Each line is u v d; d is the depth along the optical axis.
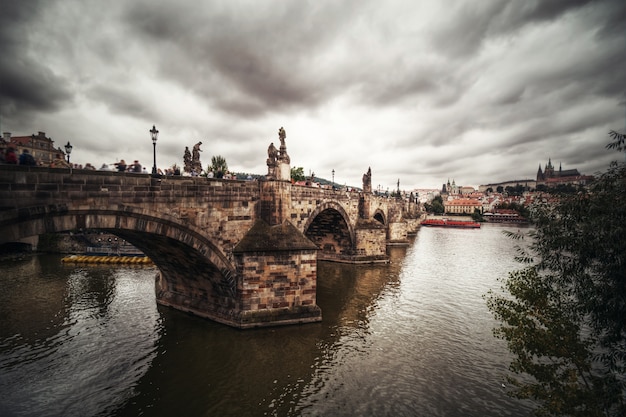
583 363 13.25
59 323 31.30
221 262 27.66
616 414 12.66
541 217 14.84
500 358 25.95
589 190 13.73
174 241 24.75
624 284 11.97
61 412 19.19
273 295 29.86
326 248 64.00
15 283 45.50
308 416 19.11
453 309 36.78
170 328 29.66
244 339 27.58
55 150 80.88
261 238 29.95
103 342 27.34
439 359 25.64
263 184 31.33
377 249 62.94
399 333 30.14
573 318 13.94
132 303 36.75
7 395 20.62
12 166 15.46
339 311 35.00
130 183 20.50
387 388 21.80
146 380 22.30
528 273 15.02
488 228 158.38
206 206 25.92
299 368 23.88
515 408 19.92
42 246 67.06
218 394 20.95
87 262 58.91
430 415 19.25
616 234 11.81
